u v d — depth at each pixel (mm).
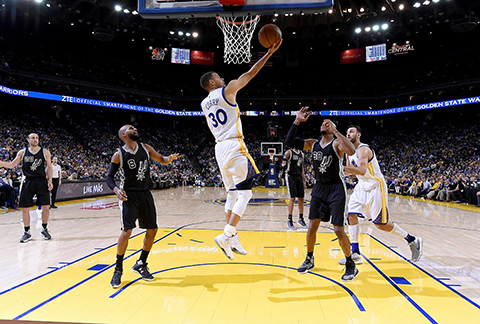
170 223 7383
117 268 3270
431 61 29594
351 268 3463
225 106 3166
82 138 25484
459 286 3285
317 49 28984
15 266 3867
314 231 3643
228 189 3584
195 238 5641
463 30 20266
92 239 5477
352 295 3023
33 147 5375
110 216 8344
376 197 4035
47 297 2896
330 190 3555
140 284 3287
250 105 33969
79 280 3383
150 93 30250
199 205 11633
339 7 20766
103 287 3180
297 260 4254
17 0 19422
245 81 3111
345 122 33312
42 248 4805
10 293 2984
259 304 2795
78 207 10438
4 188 9336
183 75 33906
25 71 23203
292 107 33000
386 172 26094
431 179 16875
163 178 22078
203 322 2430
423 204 12867
